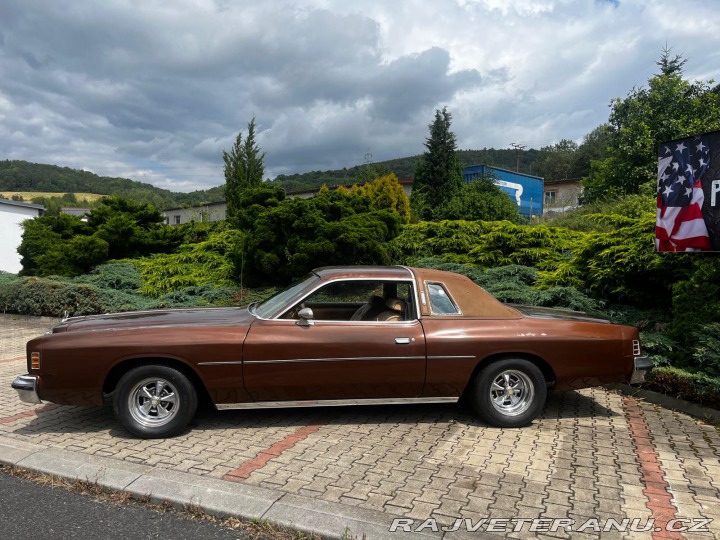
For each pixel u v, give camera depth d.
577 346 4.86
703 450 4.37
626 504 3.41
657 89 22.59
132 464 3.92
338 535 2.98
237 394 4.54
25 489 3.61
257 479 3.68
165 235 15.38
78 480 3.66
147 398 4.50
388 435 4.61
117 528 3.11
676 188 5.89
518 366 4.81
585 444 4.47
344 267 5.20
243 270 11.49
